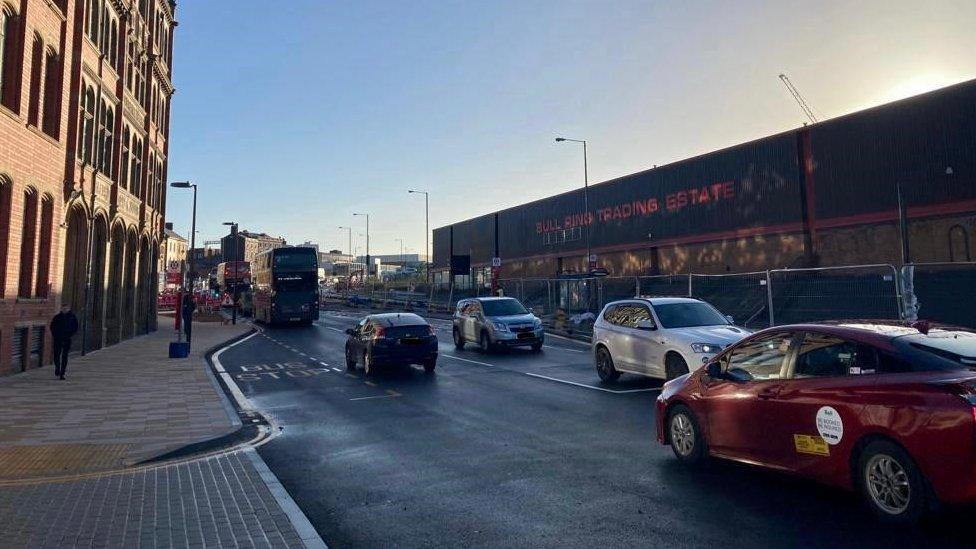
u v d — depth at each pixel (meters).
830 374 5.25
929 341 4.89
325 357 20.84
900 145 29.70
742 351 6.27
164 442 8.24
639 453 7.30
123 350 22.92
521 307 21.33
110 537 4.86
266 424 9.85
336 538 4.88
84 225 20.94
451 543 4.71
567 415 9.78
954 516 4.75
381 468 7.00
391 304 65.88
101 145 22.66
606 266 50.75
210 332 32.94
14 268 15.54
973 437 4.11
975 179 26.84
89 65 20.23
